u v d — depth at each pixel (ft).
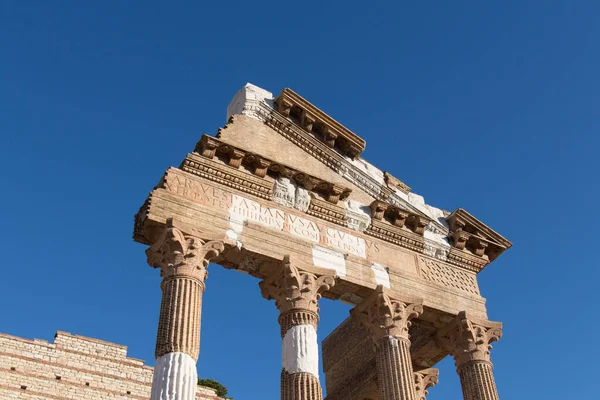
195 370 81.56
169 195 91.86
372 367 120.37
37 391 120.88
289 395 88.43
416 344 116.88
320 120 111.55
